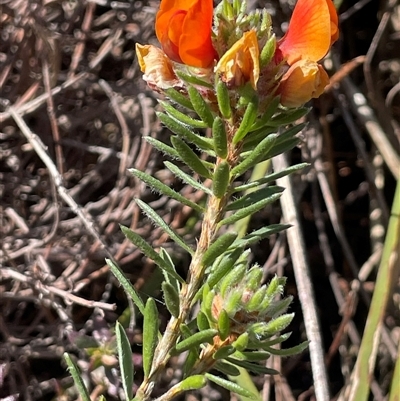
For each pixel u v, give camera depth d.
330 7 0.09
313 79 0.09
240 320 0.10
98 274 0.23
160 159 0.26
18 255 0.24
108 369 0.20
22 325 0.24
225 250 0.10
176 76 0.10
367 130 0.25
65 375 0.23
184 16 0.09
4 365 0.21
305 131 0.26
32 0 0.26
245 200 0.10
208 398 0.23
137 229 0.25
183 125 0.10
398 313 0.24
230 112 0.09
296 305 0.25
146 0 0.28
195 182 0.10
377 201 0.26
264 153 0.09
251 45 0.09
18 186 0.26
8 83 0.28
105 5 0.28
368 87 0.26
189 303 0.10
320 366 0.18
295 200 0.24
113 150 0.26
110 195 0.26
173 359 0.23
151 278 0.24
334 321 0.26
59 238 0.25
